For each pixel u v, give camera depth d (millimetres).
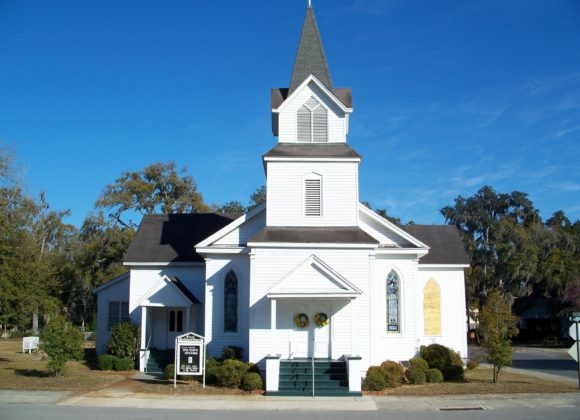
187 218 34188
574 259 57594
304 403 19781
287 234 25547
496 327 24641
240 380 22844
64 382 23844
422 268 31406
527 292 67125
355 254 24984
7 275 28250
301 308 24984
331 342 24609
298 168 26688
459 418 16594
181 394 21484
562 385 24000
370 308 24703
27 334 63094
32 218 49938
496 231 63625
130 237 54719
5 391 21406
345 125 27891
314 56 28703
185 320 30375
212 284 27078
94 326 62812
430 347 26953
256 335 24609
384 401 20188
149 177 58469
